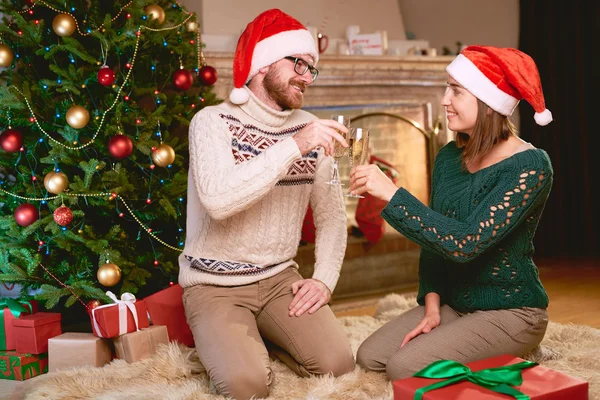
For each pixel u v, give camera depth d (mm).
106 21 2488
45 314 2361
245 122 1974
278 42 1934
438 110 3771
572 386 1305
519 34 4734
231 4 3330
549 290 3490
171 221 2803
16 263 2537
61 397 1874
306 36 1978
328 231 2102
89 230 2494
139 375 2033
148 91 2648
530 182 1667
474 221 1681
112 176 2506
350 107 3480
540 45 4699
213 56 3027
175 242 2857
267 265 1994
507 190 1676
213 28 3258
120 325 2184
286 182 1974
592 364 2031
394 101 3617
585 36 4715
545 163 1678
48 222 2447
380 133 3590
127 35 2527
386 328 1951
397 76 3592
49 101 2549
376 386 1796
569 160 4805
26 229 2428
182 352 2186
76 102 2574
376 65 3498
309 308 1958
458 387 1316
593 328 2477
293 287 1976
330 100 3412
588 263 4348
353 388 1791
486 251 1786
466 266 1843
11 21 2621
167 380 1979
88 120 2432
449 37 4719
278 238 1989
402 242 3695
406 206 1687
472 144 1791
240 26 3352
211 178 1790
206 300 1933
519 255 1778
